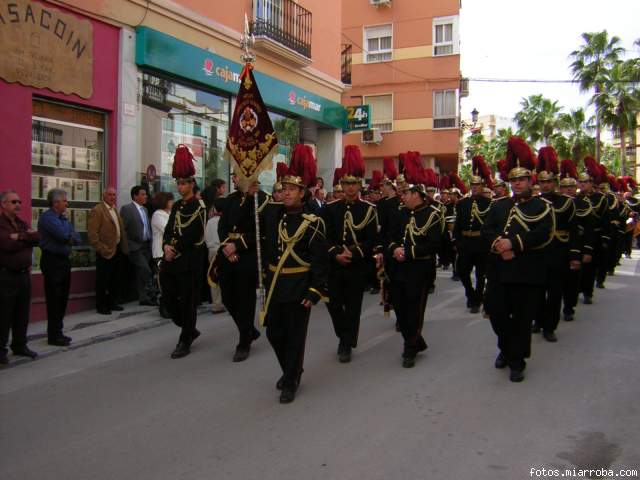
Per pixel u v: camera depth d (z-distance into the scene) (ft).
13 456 13.58
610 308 31.07
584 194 30.35
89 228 28.73
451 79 80.69
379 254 21.35
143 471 12.71
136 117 33.47
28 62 27.22
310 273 17.26
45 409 16.62
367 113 60.39
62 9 28.91
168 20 35.83
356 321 21.47
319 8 54.75
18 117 27.04
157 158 35.65
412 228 20.44
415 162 21.35
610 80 119.34
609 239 32.04
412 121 82.48
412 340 20.42
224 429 14.96
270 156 20.83
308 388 18.16
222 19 40.83
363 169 22.30
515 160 20.02
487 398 17.04
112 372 20.15
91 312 29.78
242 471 12.60
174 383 18.84
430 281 21.03
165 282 22.24
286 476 12.32
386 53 83.51
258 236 20.08
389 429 14.78
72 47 29.43
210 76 39.01
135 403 17.01
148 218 32.40
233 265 21.17
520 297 18.66
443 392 17.61
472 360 21.16
